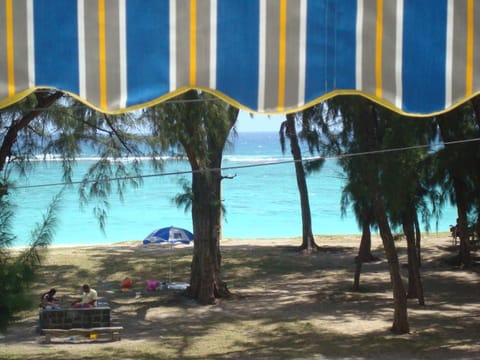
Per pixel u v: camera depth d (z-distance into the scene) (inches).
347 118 700.7
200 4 228.1
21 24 223.8
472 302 809.5
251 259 1164.5
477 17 238.2
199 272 853.8
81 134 608.4
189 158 802.8
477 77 239.8
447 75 239.0
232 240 1422.2
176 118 657.6
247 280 1003.3
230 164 3993.6
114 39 226.2
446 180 835.4
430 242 1326.3
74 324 664.4
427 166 774.5
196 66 229.5
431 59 238.1
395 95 237.8
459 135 761.6
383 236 659.4
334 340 631.8
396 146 668.7
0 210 410.9
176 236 1001.5
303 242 1255.5
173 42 227.9
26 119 529.3
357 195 721.6
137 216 2015.3
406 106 238.5
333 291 902.4
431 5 237.0
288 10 230.7
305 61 232.5
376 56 235.9
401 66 237.0
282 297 869.8
